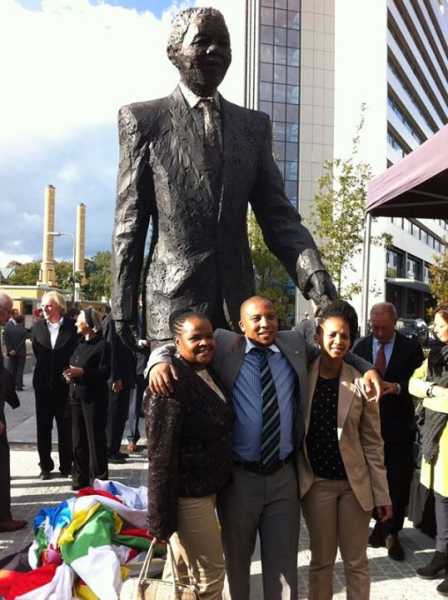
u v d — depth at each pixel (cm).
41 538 343
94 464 545
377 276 3369
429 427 368
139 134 293
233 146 298
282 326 388
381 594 338
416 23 4322
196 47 283
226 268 297
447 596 336
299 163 3547
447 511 356
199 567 232
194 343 231
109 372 548
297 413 250
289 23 3553
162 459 217
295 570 243
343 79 3572
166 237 295
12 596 300
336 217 2191
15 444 756
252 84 3497
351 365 261
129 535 339
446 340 374
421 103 4484
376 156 3488
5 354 1207
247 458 243
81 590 301
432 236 4969
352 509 256
